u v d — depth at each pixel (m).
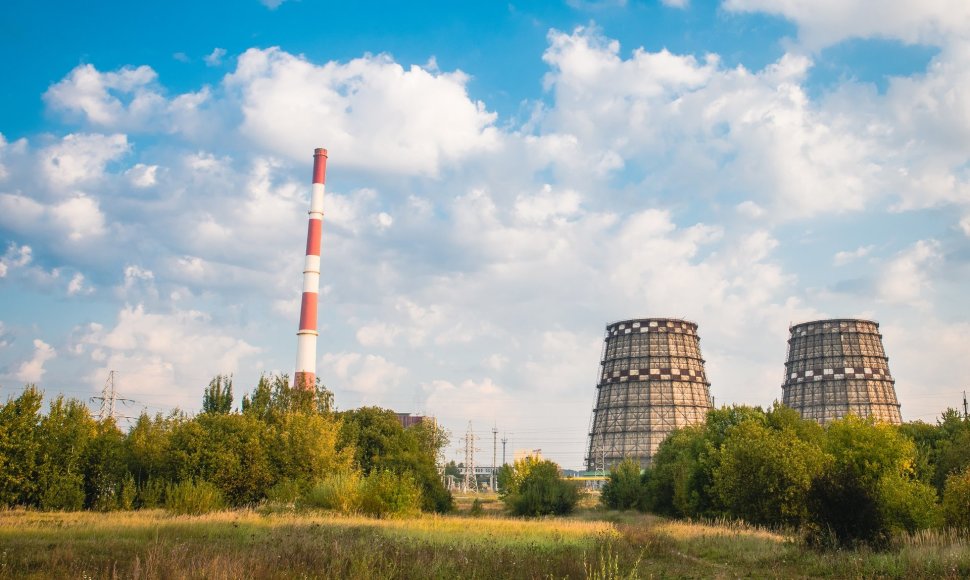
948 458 66.56
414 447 92.44
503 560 27.06
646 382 184.00
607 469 179.62
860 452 61.84
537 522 56.94
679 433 104.56
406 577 23.16
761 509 56.78
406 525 44.91
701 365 192.62
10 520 40.84
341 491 56.12
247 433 71.12
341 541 30.86
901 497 46.31
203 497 51.12
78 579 21.44
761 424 79.06
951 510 41.88
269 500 63.59
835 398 183.88
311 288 120.25
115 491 62.53
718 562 32.69
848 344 188.00
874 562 28.83
